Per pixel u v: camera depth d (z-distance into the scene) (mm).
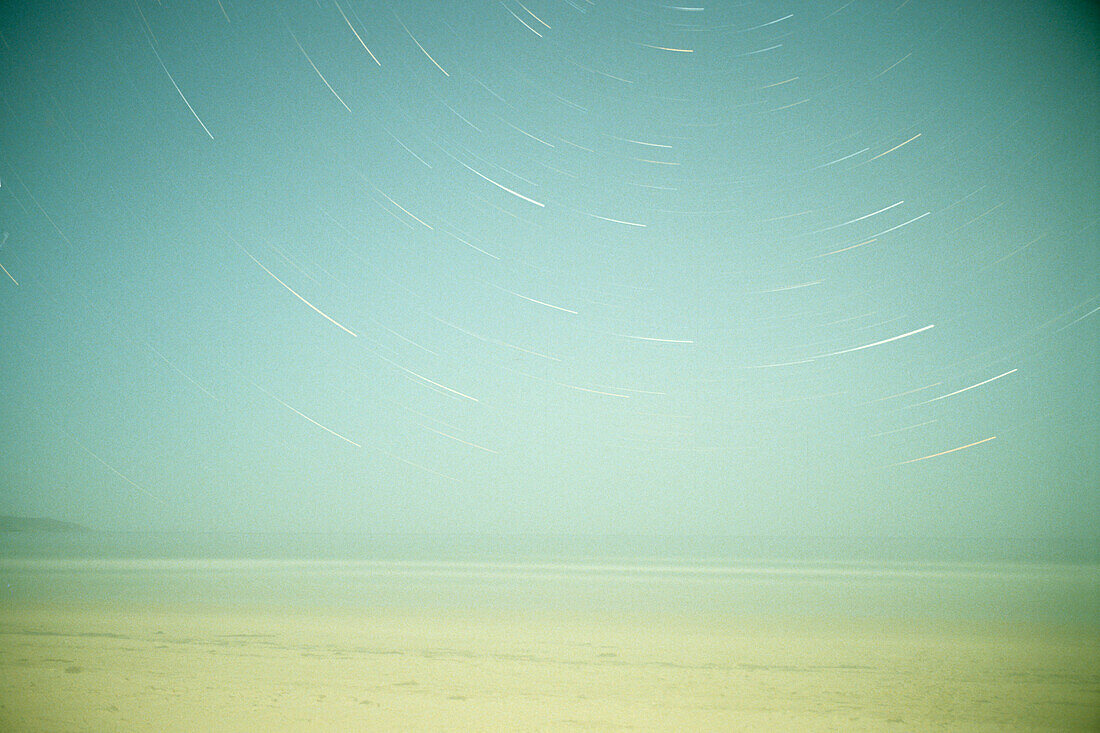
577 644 9789
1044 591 18891
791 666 8477
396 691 7086
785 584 21391
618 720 6219
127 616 12039
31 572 23578
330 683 7375
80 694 6832
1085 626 11906
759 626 11711
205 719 6078
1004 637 10602
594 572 27047
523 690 7195
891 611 14133
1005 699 7062
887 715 6500
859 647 9750
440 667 8219
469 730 5867
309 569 26656
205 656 8672
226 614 12500
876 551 56719
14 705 6406
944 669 8383
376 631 10734
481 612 13406
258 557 36719
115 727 5836
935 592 18391
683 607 14727
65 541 63188
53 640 9570
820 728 6102
